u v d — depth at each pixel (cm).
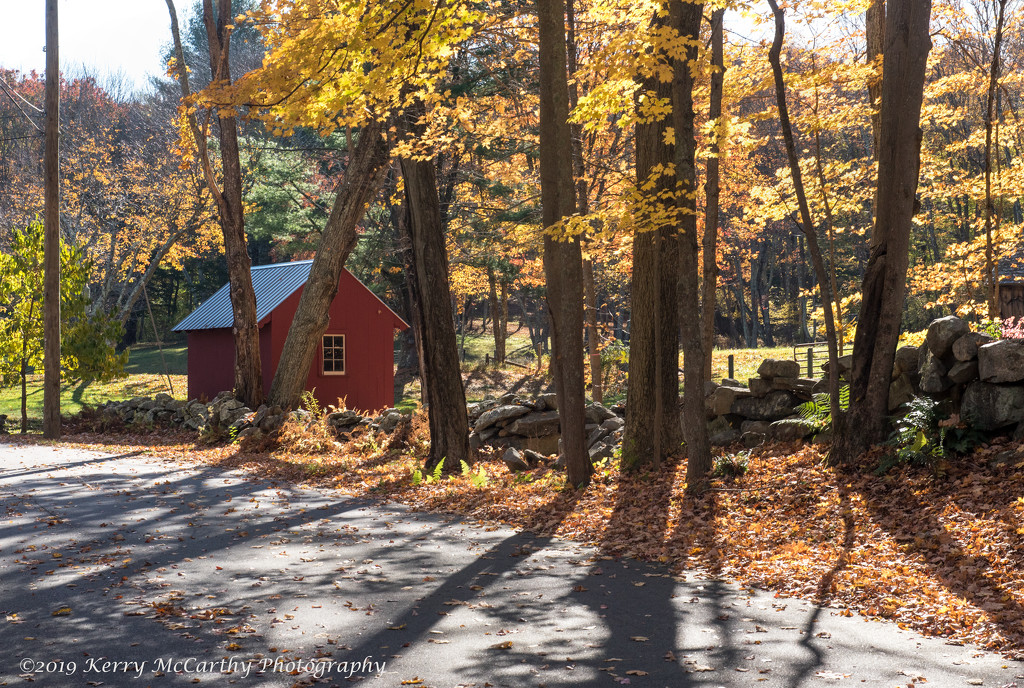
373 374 3016
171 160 4869
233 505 1264
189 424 2466
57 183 2398
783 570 814
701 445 1168
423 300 1600
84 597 741
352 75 1091
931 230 4275
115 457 1941
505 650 599
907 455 1005
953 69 2030
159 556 911
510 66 1800
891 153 1108
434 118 1584
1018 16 1379
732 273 6275
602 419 1647
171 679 540
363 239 3684
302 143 4384
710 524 1011
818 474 1092
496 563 887
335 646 609
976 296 1931
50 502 1270
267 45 1170
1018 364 984
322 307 2375
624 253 2198
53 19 2358
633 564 882
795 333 6262
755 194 1576
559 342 1316
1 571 838
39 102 5325
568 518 1124
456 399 1593
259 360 2441
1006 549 760
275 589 773
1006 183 1427
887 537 870
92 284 5253
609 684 531
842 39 1429
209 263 7050
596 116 1144
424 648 604
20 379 2738
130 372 5328
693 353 1168
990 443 991
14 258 2648
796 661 568
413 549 959
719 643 611
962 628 625
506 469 1554
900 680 529
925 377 1094
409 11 991
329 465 1712
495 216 2978
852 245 5222
